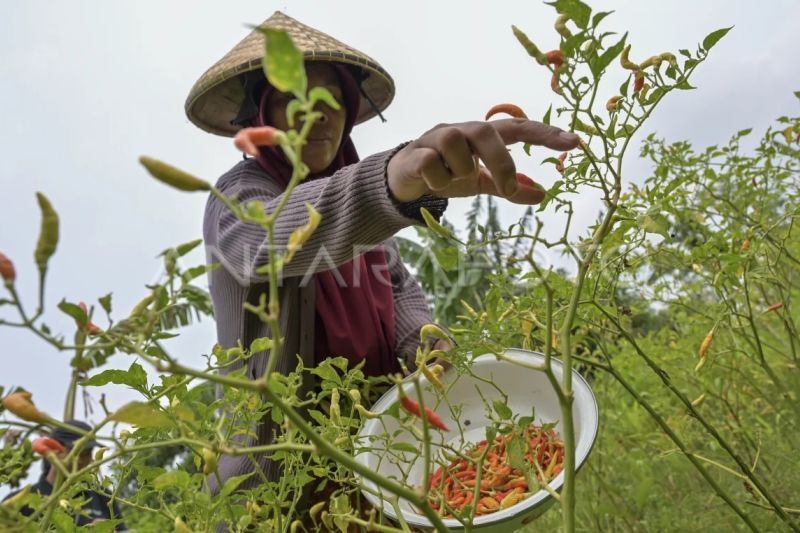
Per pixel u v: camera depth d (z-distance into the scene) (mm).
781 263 2025
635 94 975
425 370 855
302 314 1761
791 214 1559
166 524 1392
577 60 866
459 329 1141
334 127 2020
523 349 1435
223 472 1717
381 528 1043
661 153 2141
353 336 1924
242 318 1779
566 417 873
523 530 2293
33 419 698
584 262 925
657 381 2303
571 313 912
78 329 683
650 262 1727
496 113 1015
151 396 988
